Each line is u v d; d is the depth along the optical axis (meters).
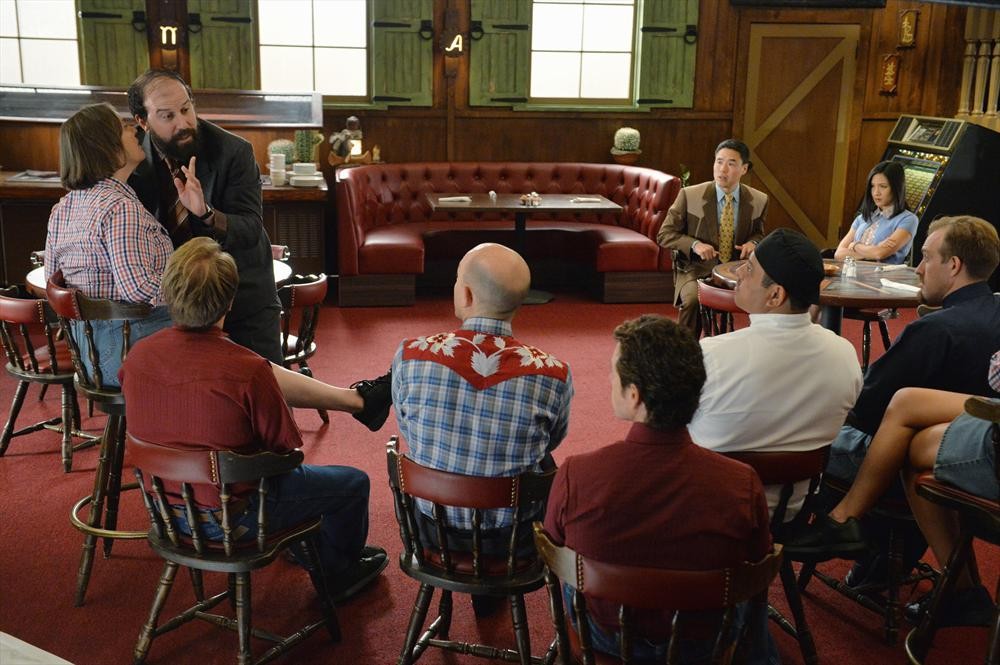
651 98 8.16
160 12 7.42
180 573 3.37
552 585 2.16
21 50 7.45
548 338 6.39
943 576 2.68
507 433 2.43
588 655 2.03
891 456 2.77
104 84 7.48
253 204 3.31
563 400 2.50
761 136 8.37
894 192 5.44
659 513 1.89
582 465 1.95
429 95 7.93
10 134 7.26
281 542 2.70
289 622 3.09
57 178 6.93
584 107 8.15
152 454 2.54
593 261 7.52
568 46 8.19
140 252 3.05
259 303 3.43
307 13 7.82
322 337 6.34
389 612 3.16
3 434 4.29
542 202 7.21
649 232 7.53
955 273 2.97
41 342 5.91
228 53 7.59
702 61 8.17
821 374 2.54
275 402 2.55
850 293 4.32
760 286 2.55
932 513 2.79
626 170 7.92
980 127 7.35
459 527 2.62
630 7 8.16
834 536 2.67
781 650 2.96
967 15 8.21
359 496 3.05
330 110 7.84
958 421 2.60
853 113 8.41
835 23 8.19
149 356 2.54
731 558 1.91
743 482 1.92
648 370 1.88
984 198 7.46
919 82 8.43
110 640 2.97
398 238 7.20
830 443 2.63
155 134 3.10
